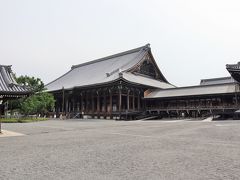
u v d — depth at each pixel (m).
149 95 81.12
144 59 89.62
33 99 63.59
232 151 11.70
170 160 9.64
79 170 8.12
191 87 77.31
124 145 14.05
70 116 80.69
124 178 7.10
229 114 62.72
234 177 7.10
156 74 95.81
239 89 63.59
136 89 80.00
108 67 94.12
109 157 10.38
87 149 12.62
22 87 25.03
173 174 7.50
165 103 79.12
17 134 22.78
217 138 17.30
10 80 25.23
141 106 82.06
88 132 24.28
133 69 84.75
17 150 12.46
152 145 13.92
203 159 9.78
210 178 7.02
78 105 88.62
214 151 11.71
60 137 19.39
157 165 8.77
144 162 9.31
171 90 79.94
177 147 13.07
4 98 25.34
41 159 10.02
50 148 13.09
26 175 7.51
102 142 15.57
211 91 69.75
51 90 93.19
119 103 72.06
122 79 70.75
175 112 74.69
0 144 15.06
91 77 90.94
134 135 20.36
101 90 78.88
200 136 18.77
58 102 95.88
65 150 12.35
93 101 81.56
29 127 32.56
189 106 72.06
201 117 66.62
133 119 71.44
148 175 7.41
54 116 87.06
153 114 75.19
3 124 40.56
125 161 9.52
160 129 27.12
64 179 7.04
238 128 26.31
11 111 67.94
